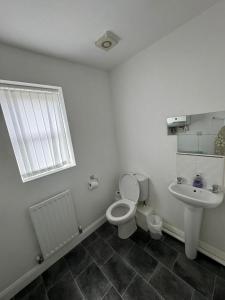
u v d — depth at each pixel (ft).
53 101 5.34
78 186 6.13
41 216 4.87
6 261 4.39
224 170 4.24
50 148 5.38
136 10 3.45
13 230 4.48
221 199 4.04
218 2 3.48
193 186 4.85
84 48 4.76
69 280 4.76
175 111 4.92
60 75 5.25
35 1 2.92
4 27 3.45
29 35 3.85
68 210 5.62
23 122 4.69
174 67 4.63
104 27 3.91
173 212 5.89
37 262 5.05
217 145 4.22
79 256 5.58
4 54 4.08
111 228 6.89
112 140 7.34
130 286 4.38
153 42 4.89
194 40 4.07
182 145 4.97
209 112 4.20
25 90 4.66
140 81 5.67
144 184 6.31
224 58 3.69
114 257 5.38
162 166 5.78
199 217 4.49
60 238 5.43
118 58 5.69
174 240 5.79
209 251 5.04
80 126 6.00
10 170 4.32
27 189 4.69
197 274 4.47
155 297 4.04
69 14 3.33
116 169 7.73
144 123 5.98
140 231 6.45
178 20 3.98
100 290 4.38
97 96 6.49
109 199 7.52
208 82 4.07
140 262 5.08
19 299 4.40
